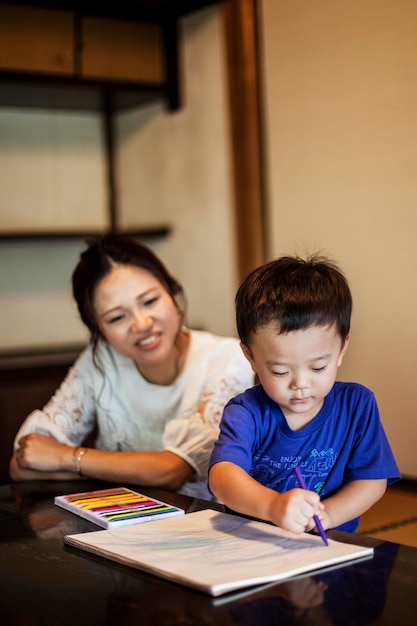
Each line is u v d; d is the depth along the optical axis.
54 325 3.59
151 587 0.97
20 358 3.19
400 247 2.35
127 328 1.79
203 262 3.26
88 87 3.16
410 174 2.30
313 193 2.68
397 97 2.33
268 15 2.82
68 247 3.61
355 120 2.48
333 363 1.17
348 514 1.24
